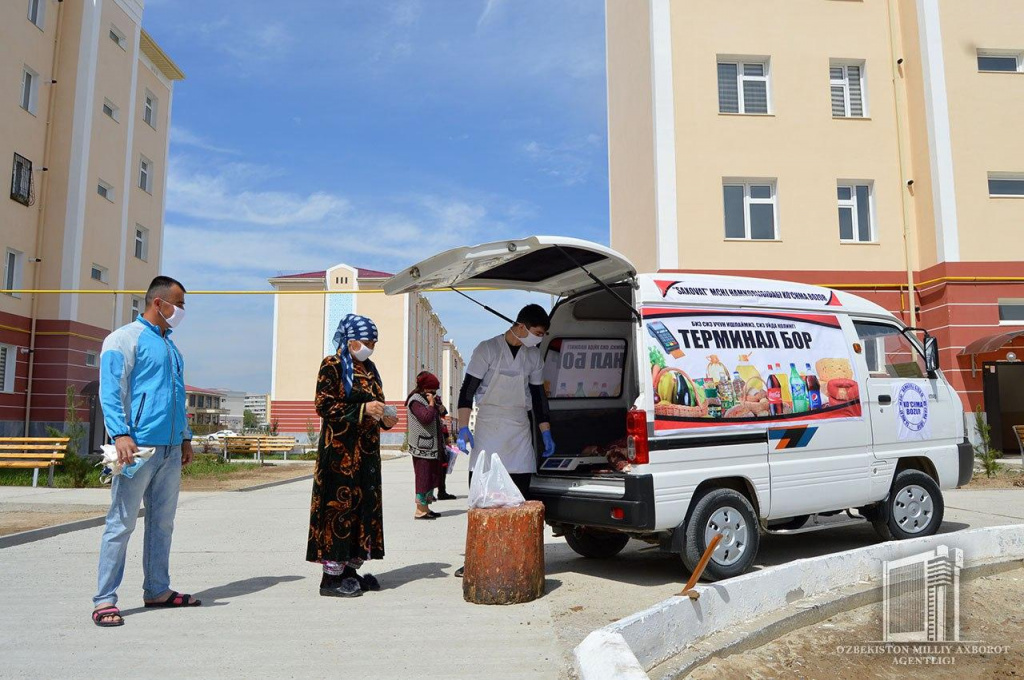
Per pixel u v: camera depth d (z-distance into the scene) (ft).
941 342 56.34
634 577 20.02
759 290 21.16
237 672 12.39
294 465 76.54
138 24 86.74
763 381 20.22
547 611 16.40
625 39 68.80
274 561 22.75
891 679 13.17
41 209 73.61
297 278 149.69
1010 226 56.75
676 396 18.54
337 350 18.45
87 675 12.23
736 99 60.39
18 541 25.70
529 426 20.39
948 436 24.75
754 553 19.16
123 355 15.58
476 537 17.33
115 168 82.02
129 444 15.14
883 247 58.80
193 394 374.63
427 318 186.29
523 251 17.72
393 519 33.17
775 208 59.21
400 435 146.20
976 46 58.54
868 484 22.06
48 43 75.15
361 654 13.38
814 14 60.75
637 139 64.28
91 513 32.58
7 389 69.05
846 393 22.02
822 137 59.41
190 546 25.54
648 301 18.89
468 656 13.26
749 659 13.84
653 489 17.70
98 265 78.43
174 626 15.19
